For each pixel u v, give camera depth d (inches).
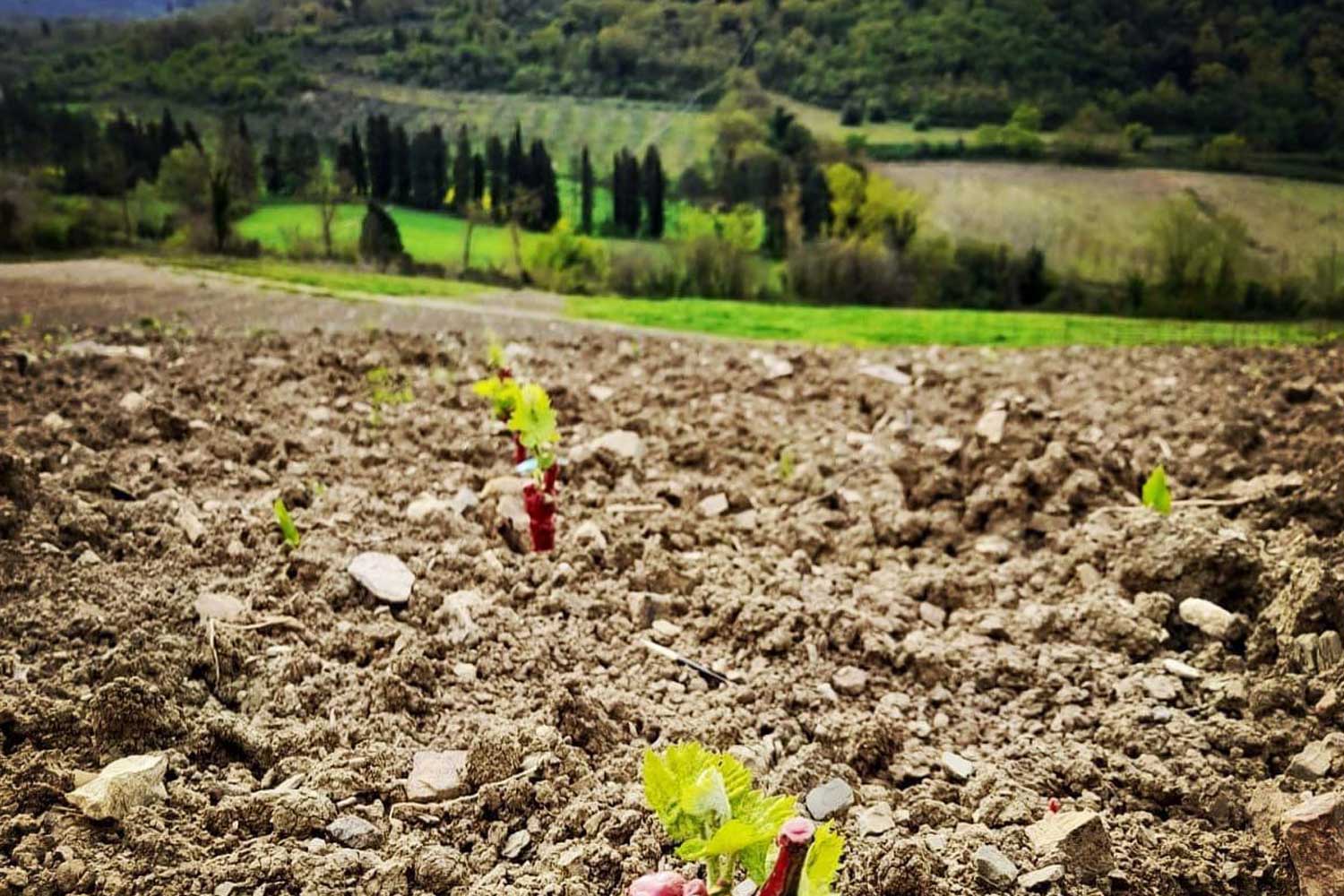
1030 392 133.0
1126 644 83.4
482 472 103.6
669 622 84.4
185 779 68.6
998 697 79.5
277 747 71.0
